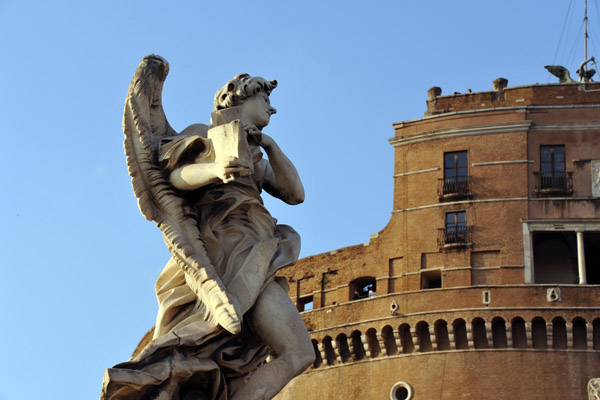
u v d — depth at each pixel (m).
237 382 5.55
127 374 4.96
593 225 59.78
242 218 5.80
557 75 65.06
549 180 61.25
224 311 5.30
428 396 58.44
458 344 59.12
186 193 5.74
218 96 6.09
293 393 63.00
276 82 6.18
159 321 5.57
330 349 62.59
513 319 58.34
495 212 61.31
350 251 64.69
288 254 5.84
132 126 5.70
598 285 58.25
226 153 5.43
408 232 62.78
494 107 63.16
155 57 5.82
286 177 6.04
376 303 61.53
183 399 5.34
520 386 57.53
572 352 57.75
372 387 60.12
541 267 61.38
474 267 60.66
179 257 5.55
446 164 63.34
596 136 61.81
